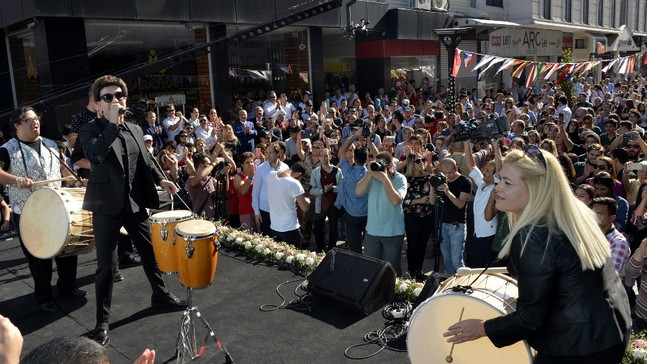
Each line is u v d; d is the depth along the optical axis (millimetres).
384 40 17750
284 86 15664
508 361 2777
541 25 24344
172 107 11812
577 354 2268
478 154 7719
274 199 6641
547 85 20609
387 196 5828
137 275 5422
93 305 4781
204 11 12719
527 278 2285
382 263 4637
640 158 8766
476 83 22562
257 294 4941
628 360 3463
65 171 5418
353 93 17141
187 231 3629
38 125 4902
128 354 3982
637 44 35875
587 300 2248
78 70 10984
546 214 2348
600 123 12789
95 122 4094
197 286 3717
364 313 4469
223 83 13828
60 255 4438
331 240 7871
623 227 5711
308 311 4598
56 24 10602
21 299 4910
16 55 11742
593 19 30250
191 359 3879
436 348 2990
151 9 11711
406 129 9727
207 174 7500
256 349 4020
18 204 4883
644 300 4160
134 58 12320
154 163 4543
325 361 3854
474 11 22578
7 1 10695
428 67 20297
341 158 7156
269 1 14078
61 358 1534
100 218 4117
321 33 15992
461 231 6469
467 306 2838
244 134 11758
